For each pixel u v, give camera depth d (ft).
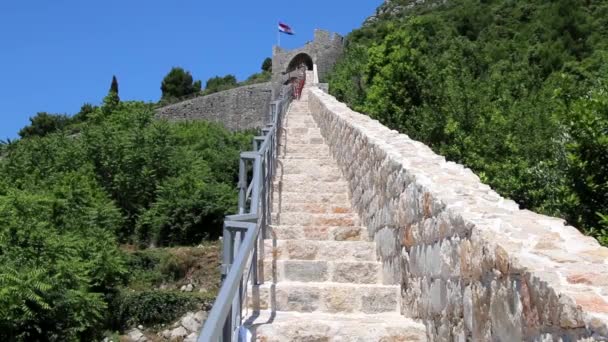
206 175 83.20
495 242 10.06
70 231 57.88
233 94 176.14
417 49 80.38
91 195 68.69
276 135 38.19
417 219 15.97
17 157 83.87
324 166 35.19
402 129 62.59
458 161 51.88
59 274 44.06
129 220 75.25
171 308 52.47
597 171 22.98
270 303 17.80
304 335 15.12
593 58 98.22
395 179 18.99
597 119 23.09
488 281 10.29
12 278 40.40
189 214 72.23
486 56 118.62
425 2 254.06
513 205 13.07
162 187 76.07
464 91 65.31
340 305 17.85
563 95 31.04
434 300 14.14
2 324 39.70
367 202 24.22
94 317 46.96
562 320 7.63
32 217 52.90
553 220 11.47
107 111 128.06
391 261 19.06
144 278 59.62
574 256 9.25
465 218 11.78
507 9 176.86
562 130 30.50
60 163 82.38
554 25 147.33
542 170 33.06
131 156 80.89
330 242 21.42
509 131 52.70
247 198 21.61
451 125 55.47
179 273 60.90
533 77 94.43
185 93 232.53
